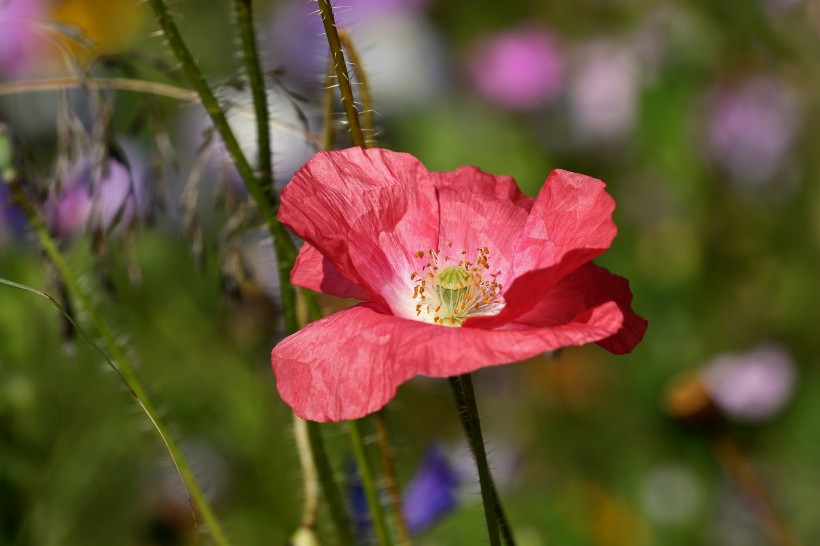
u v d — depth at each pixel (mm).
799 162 863
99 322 463
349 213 407
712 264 843
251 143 601
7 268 620
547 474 772
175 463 445
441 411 748
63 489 618
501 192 428
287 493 651
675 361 798
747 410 742
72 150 499
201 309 774
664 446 746
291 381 381
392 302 415
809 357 812
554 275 388
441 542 621
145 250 769
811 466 729
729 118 859
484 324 389
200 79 435
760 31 854
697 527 711
